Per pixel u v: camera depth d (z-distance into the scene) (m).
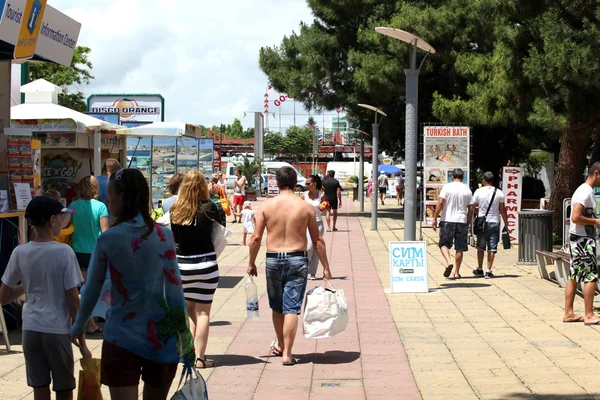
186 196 7.21
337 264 16.02
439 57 27.05
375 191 24.91
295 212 7.46
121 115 29.06
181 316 4.41
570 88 14.80
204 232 7.20
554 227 18.81
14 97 15.90
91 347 8.02
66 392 5.08
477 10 25.33
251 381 6.85
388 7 29.25
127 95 29.02
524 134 31.62
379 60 27.59
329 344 8.36
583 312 9.99
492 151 33.16
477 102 23.33
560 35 14.87
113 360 4.24
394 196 52.75
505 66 17.12
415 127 13.23
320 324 7.63
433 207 22.06
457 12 25.92
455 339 8.54
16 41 8.01
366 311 10.37
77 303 5.06
